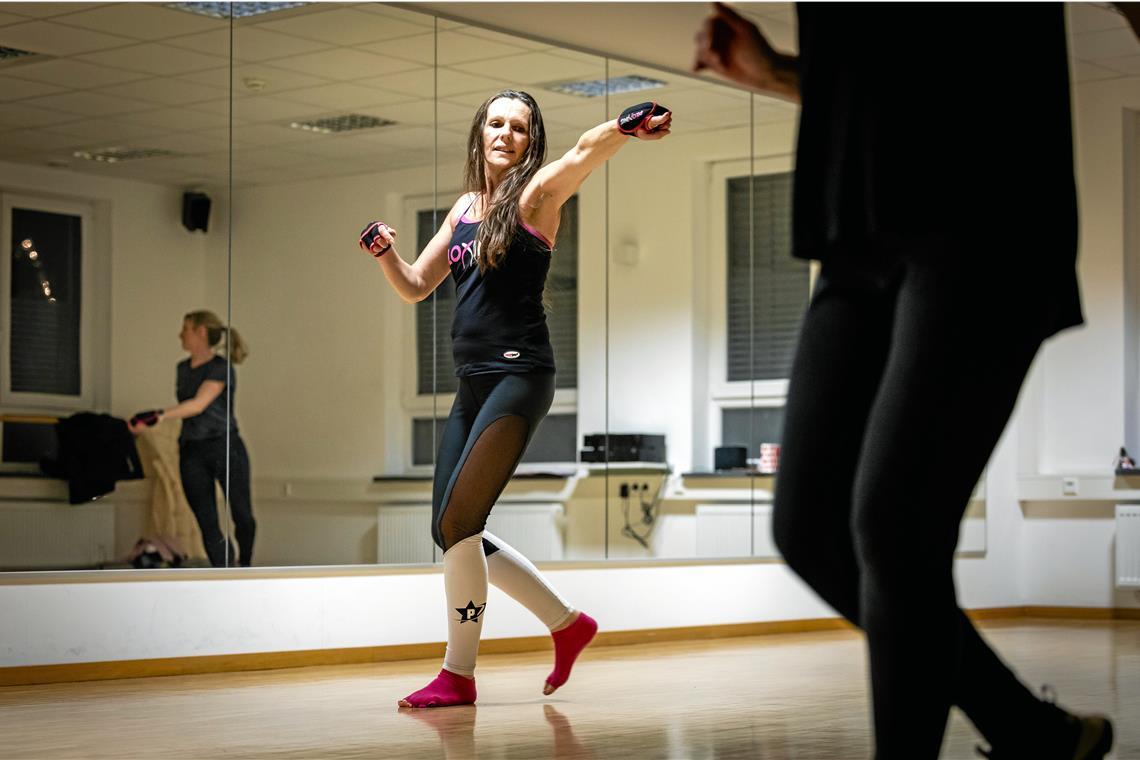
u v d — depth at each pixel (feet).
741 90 23.38
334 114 19.99
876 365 4.63
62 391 18.07
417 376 20.47
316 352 19.85
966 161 4.34
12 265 17.84
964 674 4.92
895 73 4.39
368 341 20.17
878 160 4.39
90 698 14.08
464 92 20.76
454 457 12.37
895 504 4.28
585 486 21.77
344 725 11.28
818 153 4.57
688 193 22.99
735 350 23.27
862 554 4.39
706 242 23.12
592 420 21.95
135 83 18.78
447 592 12.45
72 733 11.16
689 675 15.61
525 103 12.55
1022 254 4.39
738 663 17.35
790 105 23.85
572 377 21.84
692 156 23.03
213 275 19.22
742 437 23.27
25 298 17.89
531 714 11.80
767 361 23.48
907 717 4.34
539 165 12.56
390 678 15.92
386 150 20.26
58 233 18.21
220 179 19.29
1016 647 19.80
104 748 10.16
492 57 20.97
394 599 18.54
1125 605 25.99
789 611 23.39
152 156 18.86
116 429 18.38
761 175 23.61
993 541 26.58
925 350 4.30
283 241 19.69
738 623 22.63
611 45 21.67
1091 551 26.32
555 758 9.13
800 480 4.66
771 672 15.97
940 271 4.33
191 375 18.97
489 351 12.16
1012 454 27.07
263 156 19.56
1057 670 16.01
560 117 21.58
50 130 18.22
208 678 16.22
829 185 4.52
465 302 12.31
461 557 12.25
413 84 20.40
